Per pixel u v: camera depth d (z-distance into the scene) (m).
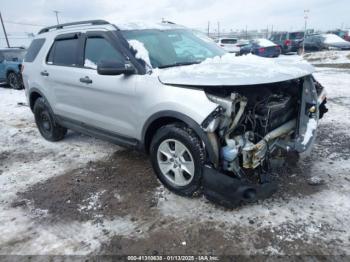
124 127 3.67
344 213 2.86
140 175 3.83
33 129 6.15
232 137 2.89
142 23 4.17
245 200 2.71
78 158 4.51
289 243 2.53
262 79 2.79
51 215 3.11
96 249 2.60
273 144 3.02
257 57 3.82
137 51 3.48
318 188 3.29
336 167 3.73
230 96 2.83
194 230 2.75
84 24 4.28
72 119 4.53
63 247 2.64
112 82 3.60
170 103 3.00
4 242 2.75
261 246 2.52
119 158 4.41
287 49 24.44
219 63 3.45
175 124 3.11
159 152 3.32
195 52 4.04
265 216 2.88
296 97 3.32
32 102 5.46
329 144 4.43
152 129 3.41
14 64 10.99
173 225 2.84
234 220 2.85
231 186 2.71
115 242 2.67
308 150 3.17
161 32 4.07
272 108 2.97
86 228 2.87
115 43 3.64
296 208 2.97
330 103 6.81
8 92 10.85
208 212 2.99
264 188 2.80
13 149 5.07
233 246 2.54
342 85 8.95
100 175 3.91
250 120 2.95
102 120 3.95
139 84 3.31
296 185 3.37
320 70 13.11
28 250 2.63
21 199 3.45
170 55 3.75
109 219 2.98
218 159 2.86
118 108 3.64
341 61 16.55
